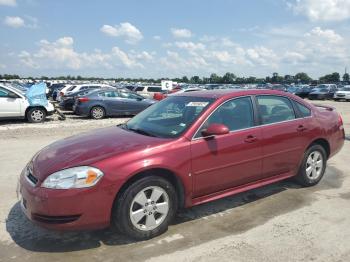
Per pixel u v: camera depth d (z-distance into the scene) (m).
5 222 4.51
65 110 22.41
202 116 4.49
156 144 4.09
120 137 4.43
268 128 5.03
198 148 4.28
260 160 4.92
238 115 4.83
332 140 5.99
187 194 4.26
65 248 3.87
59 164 3.79
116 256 3.69
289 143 5.27
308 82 106.44
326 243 3.91
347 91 36.12
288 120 5.37
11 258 3.67
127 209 3.84
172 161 4.06
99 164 3.72
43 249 3.85
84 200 3.62
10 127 13.27
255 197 5.34
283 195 5.42
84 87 29.56
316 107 6.09
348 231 4.20
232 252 3.73
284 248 3.80
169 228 4.31
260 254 3.68
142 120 5.11
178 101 5.13
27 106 15.10
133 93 18.64
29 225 4.43
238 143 4.64
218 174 4.48
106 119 17.36
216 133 4.25
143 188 3.91
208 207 4.96
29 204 3.73
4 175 6.52
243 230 4.25
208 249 3.80
